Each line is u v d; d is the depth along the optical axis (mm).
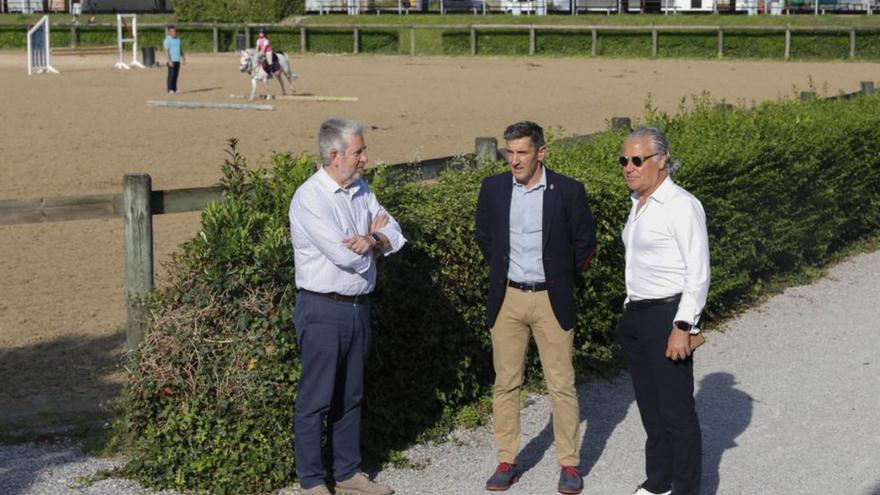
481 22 45750
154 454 6051
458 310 7012
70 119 22453
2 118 22484
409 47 44031
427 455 6621
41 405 7492
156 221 13086
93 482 6156
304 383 5840
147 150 18328
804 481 6254
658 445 5867
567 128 20922
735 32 40594
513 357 6160
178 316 6055
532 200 6000
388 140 19531
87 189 14891
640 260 5660
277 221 6441
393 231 5934
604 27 41812
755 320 9453
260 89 29828
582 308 7922
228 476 6023
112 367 8406
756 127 10352
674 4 46500
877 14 44781
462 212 7117
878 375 8008
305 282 5777
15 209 6988
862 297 10180
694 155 8953
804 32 40000
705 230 5578
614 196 7977
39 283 10812
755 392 7688
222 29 46250
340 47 44625
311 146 18828
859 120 11781
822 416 7223
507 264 6074
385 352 6613
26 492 6023
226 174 6887
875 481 6234
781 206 10070
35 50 34656
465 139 19625
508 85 30219
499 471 6160
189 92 28938
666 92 27953
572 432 6113
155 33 46656
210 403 6020
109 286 10727
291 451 6129
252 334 6031
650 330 5648
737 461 6535
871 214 12445
